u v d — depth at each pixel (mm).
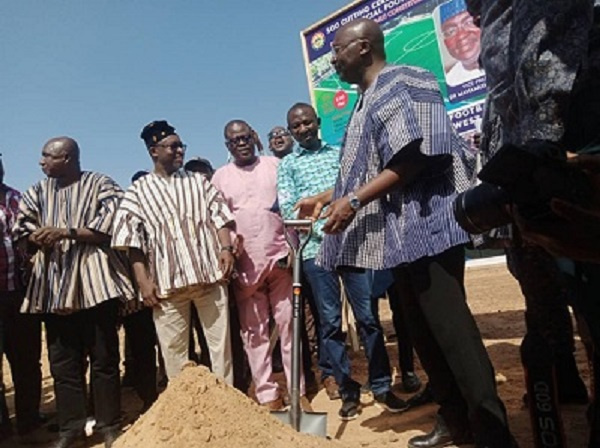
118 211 4227
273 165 4797
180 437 2523
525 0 1831
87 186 4492
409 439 3459
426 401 4180
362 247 3041
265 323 4590
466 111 6184
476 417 2662
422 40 6477
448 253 2770
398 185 2734
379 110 2846
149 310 5141
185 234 4137
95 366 4277
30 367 4738
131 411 5355
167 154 4359
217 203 4363
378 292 4465
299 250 3463
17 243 4508
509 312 8469
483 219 1595
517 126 2305
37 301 4211
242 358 5020
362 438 3572
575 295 1665
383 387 4262
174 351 4184
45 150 4461
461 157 2881
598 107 1809
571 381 3514
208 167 6531
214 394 2709
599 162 1263
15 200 4938
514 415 3586
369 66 3125
